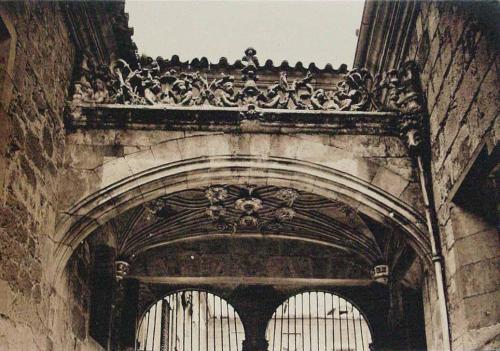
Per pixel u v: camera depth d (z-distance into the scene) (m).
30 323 8.12
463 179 8.20
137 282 13.49
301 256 13.23
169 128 9.76
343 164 9.68
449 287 8.80
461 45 8.19
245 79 10.43
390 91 10.05
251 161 9.64
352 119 9.85
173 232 12.77
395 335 12.85
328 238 12.84
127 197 9.48
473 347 8.02
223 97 9.93
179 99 9.98
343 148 9.77
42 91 8.74
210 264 13.12
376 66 11.55
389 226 9.62
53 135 9.16
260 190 11.27
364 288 13.63
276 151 9.70
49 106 9.02
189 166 9.59
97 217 9.38
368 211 9.65
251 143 9.73
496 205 8.32
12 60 7.62
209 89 10.06
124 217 12.11
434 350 9.58
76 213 9.29
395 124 9.89
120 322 13.11
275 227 12.60
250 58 10.40
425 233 9.38
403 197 9.54
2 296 7.21
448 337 8.72
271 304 13.62
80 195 9.37
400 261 11.64
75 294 10.34
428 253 9.32
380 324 13.40
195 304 22.75
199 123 9.77
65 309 9.76
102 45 11.10
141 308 13.48
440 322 9.16
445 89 8.84
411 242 9.51
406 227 9.47
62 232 9.18
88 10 10.05
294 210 12.14
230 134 9.77
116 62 10.21
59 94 9.46
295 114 9.82
